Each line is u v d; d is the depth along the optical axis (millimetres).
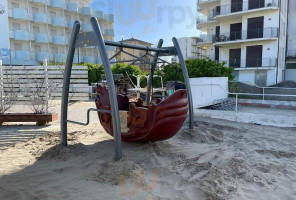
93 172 3447
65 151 4418
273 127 6949
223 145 5062
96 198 2816
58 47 29281
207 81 11141
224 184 3195
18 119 6984
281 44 26859
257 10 25031
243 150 4742
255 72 26391
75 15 28438
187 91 5828
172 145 4914
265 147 4957
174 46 5719
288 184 3279
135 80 18547
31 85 9734
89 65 20719
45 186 3129
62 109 4727
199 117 8359
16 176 3453
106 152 4426
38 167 3809
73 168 3707
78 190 3008
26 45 27281
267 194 3002
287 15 29047
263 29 25359
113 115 3799
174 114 4078
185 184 3209
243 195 2953
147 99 6340
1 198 2842
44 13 27719
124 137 4645
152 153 4348
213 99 11797
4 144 5109
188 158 4172
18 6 26609
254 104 12898
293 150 4785
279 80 26531
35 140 5375
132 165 3639
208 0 29422
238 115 7887
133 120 4387
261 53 25953
